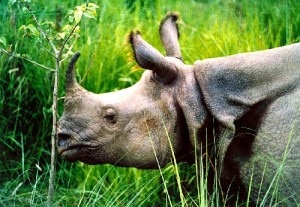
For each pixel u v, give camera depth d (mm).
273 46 12391
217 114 9055
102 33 12617
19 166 11711
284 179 8938
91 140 9320
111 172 11102
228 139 9086
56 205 10523
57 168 11648
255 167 9117
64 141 9453
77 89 9383
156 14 13281
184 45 12297
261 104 9125
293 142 8938
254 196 9203
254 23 12758
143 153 9266
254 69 9141
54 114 9609
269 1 13148
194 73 9242
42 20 12672
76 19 9594
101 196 10328
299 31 12641
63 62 12055
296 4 12898
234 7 13336
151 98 9289
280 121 9023
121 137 9289
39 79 12039
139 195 10727
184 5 13531
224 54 12039
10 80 11992
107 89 12008
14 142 11922
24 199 11023
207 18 13234
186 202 9789
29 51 12164
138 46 9188
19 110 12000
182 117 9250
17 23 12531
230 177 9352
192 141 9164
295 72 9125
